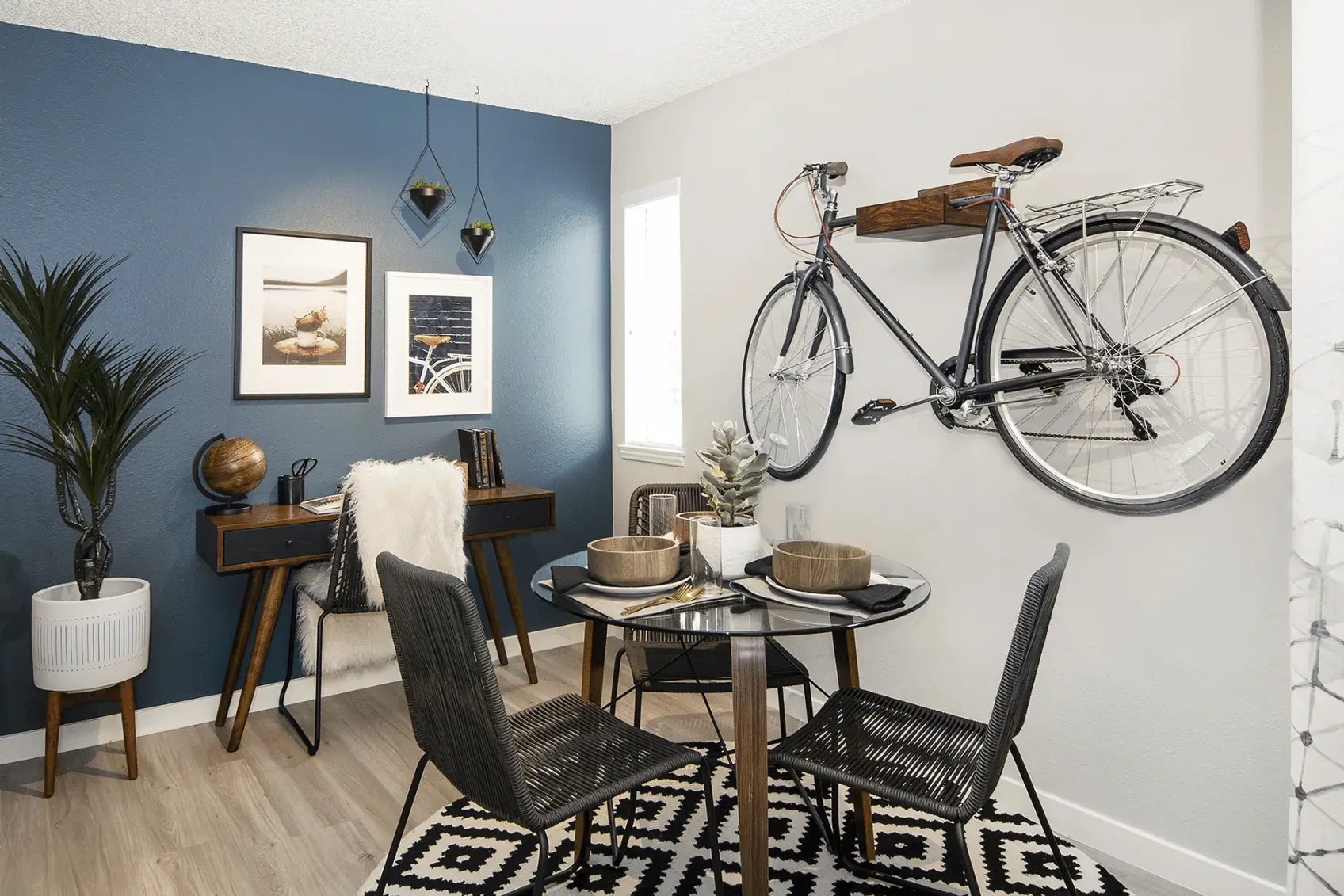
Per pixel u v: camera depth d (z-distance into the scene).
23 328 2.57
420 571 1.56
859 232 2.54
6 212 2.79
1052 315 2.35
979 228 2.40
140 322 3.03
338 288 3.42
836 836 2.21
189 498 3.14
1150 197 2.04
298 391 3.35
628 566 2.05
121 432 2.72
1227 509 2.04
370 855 2.27
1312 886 1.60
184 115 3.08
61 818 2.45
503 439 3.89
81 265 2.91
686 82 3.47
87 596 2.70
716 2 2.71
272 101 3.25
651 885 2.14
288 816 2.47
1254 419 1.98
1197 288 2.06
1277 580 1.96
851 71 2.91
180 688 3.15
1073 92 2.29
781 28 2.91
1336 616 1.55
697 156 3.59
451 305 3.70
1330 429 1.54
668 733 3.05
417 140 3.59
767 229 3.27
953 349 2.63
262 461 3.11
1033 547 2.45
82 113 2.90
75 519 2.81
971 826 2.41
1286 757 1.97
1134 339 2.19
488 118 3.77
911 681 2.82
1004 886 2.13
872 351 2.90
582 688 2.23
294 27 2.87
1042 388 2.36
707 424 3.62
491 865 2.22
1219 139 2.01
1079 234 2.17
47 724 2.58
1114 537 2.26
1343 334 1.52
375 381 3.54
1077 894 2.08
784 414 3.26
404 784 2.69
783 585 2.01
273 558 2.93
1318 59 1.52
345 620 3.06
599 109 3.84
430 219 3.62
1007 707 1.57
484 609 3.90
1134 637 2.23
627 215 4.09
